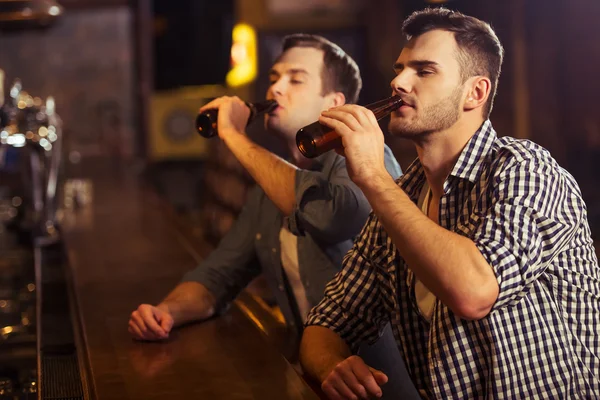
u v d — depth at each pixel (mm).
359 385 1292
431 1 7219
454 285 1129
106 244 2881
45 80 10266
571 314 1259
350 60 1863
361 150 1207
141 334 1613
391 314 1447
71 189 4133
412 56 1278
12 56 10172
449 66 1260
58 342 1689
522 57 7031
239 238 1931
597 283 1288
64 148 5551
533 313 1232
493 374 1232
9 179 3959
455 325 1258
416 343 1416
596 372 1265
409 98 1282
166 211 3809
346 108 1233
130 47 10297
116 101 10344
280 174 1679
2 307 2045
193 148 8086
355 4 8852
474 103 1281
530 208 1172
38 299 2098
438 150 1324
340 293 1508
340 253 1783
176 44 9969
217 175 4828
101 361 1462
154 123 8055
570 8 6707
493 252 1138
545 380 1235
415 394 1755
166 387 1302
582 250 1274
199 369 1401
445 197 1316
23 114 3021
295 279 1837
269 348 1537
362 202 1674
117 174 6633
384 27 8672
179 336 1650
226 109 1771
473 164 1282
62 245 2953
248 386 1302
